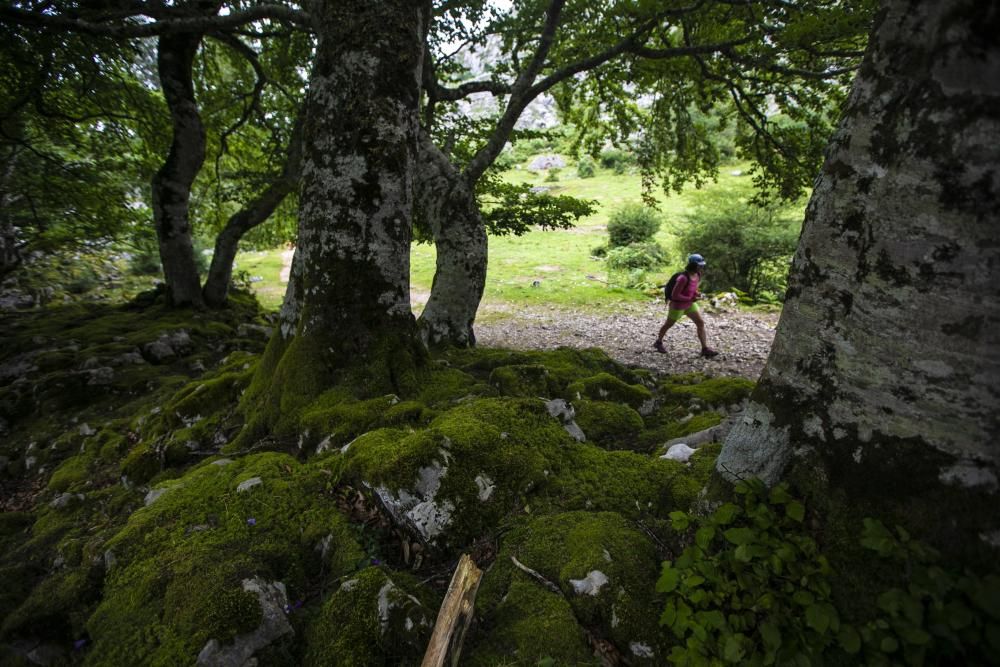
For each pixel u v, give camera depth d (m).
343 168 3.51
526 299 14.34
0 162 8.95
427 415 3.09
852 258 1.68
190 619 1.82
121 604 2.02
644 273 16.22
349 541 2.25
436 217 5.97
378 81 3.49
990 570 1.42
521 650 1.75
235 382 4.08
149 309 9.41
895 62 1.55
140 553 2.27
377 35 3.46
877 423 1.64
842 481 1.70
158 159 10.90
